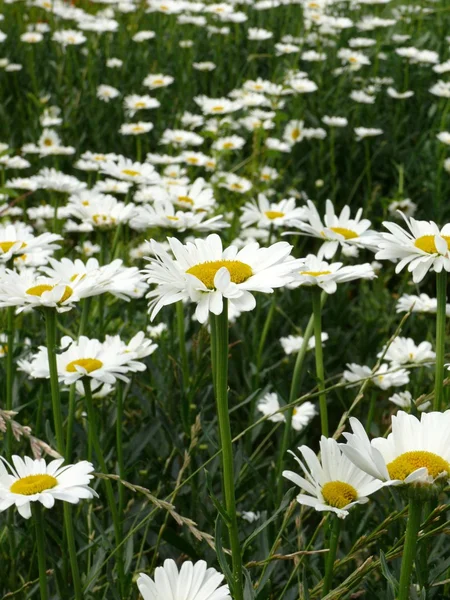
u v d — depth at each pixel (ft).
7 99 6.44
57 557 2.62
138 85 6.78
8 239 2.70
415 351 3.02
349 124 5.95
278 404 3.15
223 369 1.89
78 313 3.69
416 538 1.78
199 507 2.67
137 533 2.76
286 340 3.69
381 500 2.67
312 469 2.01
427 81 6.43
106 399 3.04
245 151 6.14
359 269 2.49
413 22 7.45
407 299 3.31
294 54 6.80
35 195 5.57
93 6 8.41
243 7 7.65
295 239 4.78
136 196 4.30
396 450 1.86
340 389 3.76
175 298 1.93
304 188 5.76
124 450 2.87
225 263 1.98
